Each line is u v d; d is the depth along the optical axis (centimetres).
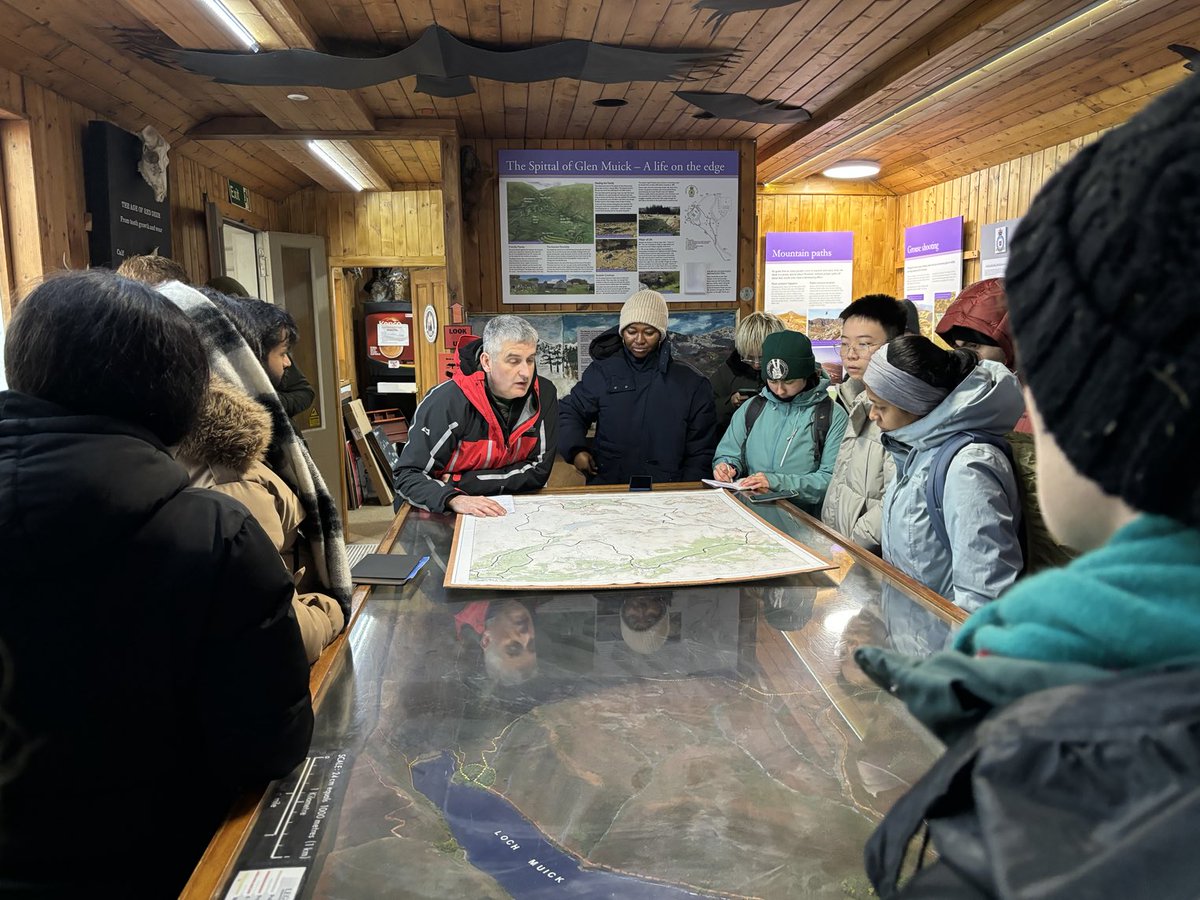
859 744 94
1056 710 29
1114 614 29
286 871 73
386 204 677
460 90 373
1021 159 575
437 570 164
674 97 418
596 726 99
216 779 90
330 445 622
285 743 87
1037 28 338
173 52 318
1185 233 26
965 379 160
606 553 169
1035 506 151
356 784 87
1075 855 25
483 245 495
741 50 360
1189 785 25
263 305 199
